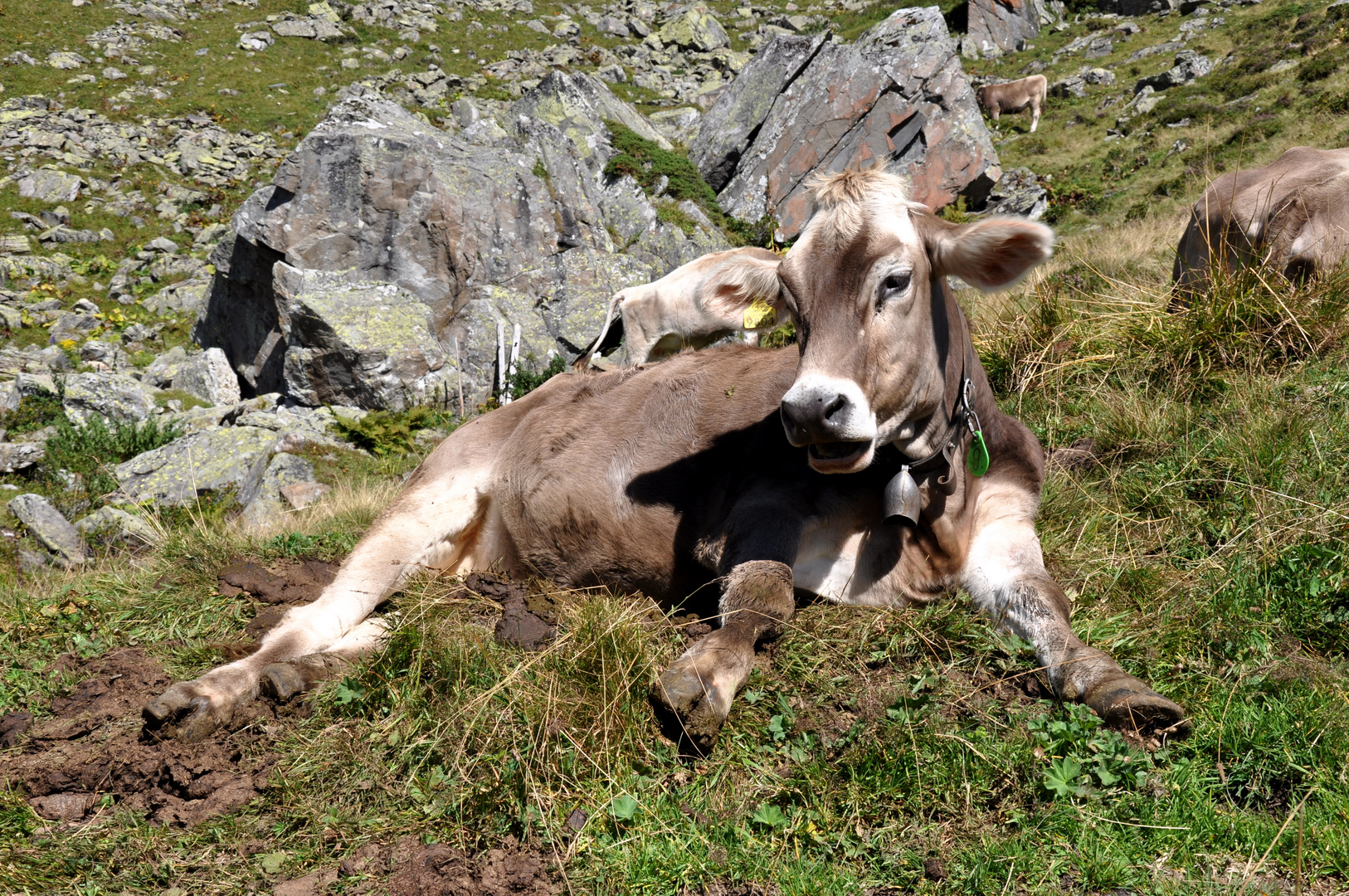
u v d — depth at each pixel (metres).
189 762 2.83
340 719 2.99
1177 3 36.00
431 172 18.91
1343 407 4.43
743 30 41.94
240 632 3.87
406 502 4.13
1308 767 2.46
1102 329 5.91
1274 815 2.38
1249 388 4.78
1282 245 6.38
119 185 26.55
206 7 37.69
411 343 16.89
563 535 3.88
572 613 3.26
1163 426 4.73
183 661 3.61
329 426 15.10
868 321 2.80
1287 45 26.55
